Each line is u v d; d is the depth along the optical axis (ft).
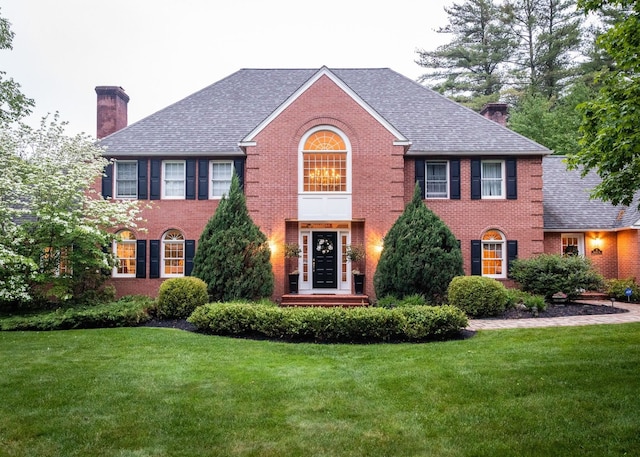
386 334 35.17
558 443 16.35
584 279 52.37
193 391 22.71
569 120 102.01
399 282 50.29
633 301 59.62
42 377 25.11
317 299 55.47
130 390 22.84
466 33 132.67
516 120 108.37
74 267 49.39
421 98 71.72
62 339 35.81
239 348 32.63
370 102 71.00
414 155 61.72
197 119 67.62
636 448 15.83
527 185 61.98
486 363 27.27
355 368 26.96
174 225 61.93
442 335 35.88
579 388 22.22
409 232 50.80
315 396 21.89
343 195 58.18
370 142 58.49
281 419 19.03
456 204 61.72
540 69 125.29
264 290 51.19
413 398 21.56
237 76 76.18
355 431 17.75
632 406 19.65
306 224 61.36
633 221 61.11
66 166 52.47
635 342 31.99
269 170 58.34
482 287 46.03
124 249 62.44
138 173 62.23
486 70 130.93
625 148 24.73
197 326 39.68
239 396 21.91
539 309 47.65
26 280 48.14
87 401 21.20
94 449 16.20
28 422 18.65
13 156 48.01
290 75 76.64
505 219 61.67
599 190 27.71
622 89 26.63
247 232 51.75
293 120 58.80
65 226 44.65
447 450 16.01
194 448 16.28
